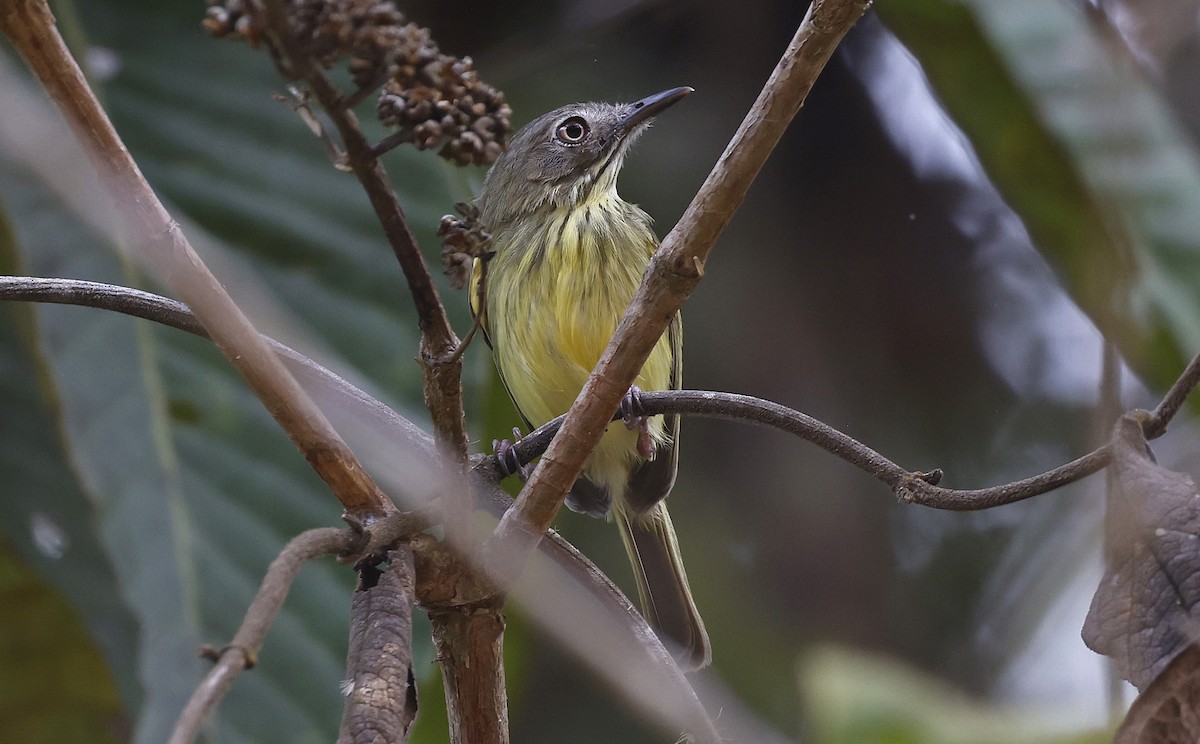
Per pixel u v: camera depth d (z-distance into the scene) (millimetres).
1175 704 3346
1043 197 7348
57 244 6461
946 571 10539
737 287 10578
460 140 3408
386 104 3400
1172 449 5367
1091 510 6578
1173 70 7695
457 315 6941
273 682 6406
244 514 6453
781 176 10844
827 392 10531
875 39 10758
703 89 10648
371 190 3482
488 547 4180
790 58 3838
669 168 10531
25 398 8250
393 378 6695
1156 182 6836
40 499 8336
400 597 3725
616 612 4691
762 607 10289
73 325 6523
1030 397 10766
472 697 4367
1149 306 6605
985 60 7336
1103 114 6914
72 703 9047
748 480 10586
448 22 10266
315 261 6832
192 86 7059
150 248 3760
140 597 6191
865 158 10836
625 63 10617
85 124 3633
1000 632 9664
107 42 7102
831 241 10797
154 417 6492
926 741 3867
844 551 10453
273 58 3248
